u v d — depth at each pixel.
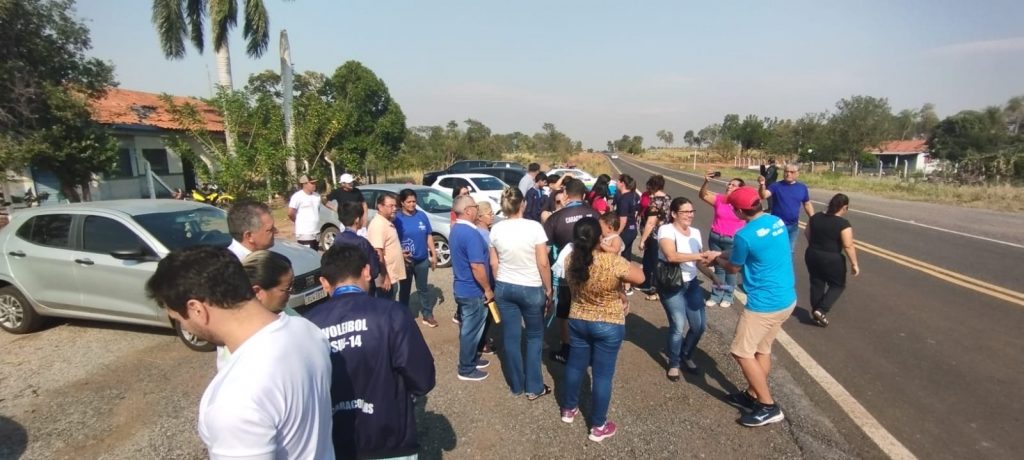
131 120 19.27
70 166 12.86
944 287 7.11
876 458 3.24
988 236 11.27
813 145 43.78
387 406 2.10
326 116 18.48
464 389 4.29
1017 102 48.16
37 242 5.76
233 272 1.52
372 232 4.86
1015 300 6.46
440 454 3.36
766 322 3.56
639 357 4.89
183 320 1.54
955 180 25.73
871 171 41.78
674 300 4.27
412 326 2.16
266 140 15.72
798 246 10.34
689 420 3.75
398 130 26.50
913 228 12.45
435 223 8.94
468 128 44.56
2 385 4.50
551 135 70.50
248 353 1.46
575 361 3.61
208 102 16.12
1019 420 3.67
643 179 36.34
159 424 3.83
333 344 2.05
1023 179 23.77
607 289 3.34
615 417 3.81
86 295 5.54
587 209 5.06
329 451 1.69
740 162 66.75
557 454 3.36
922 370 4.50
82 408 4.07
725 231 6.48
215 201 15.88
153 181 19.91
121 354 5.15
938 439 3.44
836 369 4.54
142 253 5.32
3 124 11.88
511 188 4.01
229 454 1.36
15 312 5.84
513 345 4.12
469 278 4.28
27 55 12.14
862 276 7.76
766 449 3.37
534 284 3.93
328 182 20.83
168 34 18.61
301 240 8.27
